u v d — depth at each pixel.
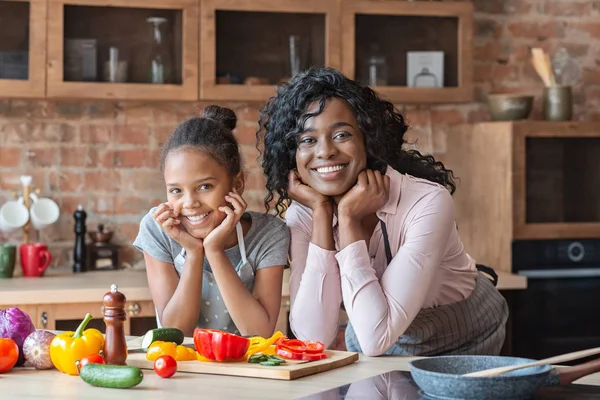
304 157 2.23
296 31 4.26
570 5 4.89
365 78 4.32
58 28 4.00
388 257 2.28
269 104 2.41
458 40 4.41
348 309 2.16
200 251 2.23
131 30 4.11
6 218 4.23
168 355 1.76
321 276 2.26
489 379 1.50
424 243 2.19
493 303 2.48
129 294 3.71
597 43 4.93
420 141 4.75
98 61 4.07
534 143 4.23
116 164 4.46
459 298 2.39
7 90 3.96
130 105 4.46
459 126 4.61
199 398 1.58
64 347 1.80
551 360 1.63
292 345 1.94
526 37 4.86
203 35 4.13
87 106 4.42
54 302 3.64
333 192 2.23
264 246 2.34
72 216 4.42
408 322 2.14
